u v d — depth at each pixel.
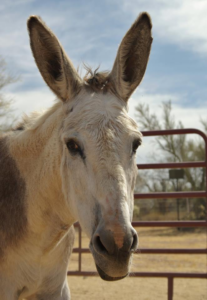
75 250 6.61
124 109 2.97
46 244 3.46
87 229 2.79
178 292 7.26
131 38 3.13
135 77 3.19
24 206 3.46
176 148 20.75
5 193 3.57
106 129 2.73
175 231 19.67
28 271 3.47
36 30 3.06
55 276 3.64
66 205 3.32
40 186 3.40
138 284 7.93
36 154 3.47
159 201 21.20
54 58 3.19
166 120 20.80
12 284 3.45
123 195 2.59
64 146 3.06
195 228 19.91
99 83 3.05
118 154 2.68
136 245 2.60
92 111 2.83
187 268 9.77
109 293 7.12
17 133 3.72
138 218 21.30
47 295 3.65
